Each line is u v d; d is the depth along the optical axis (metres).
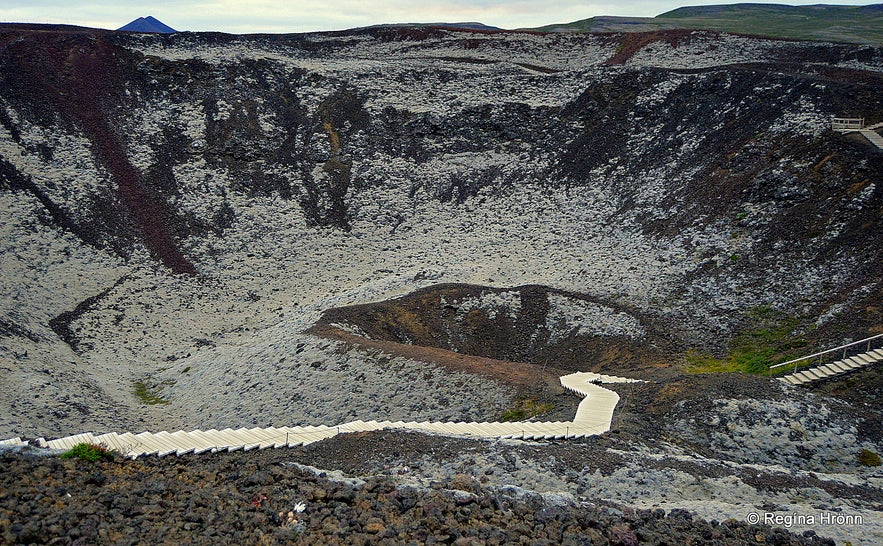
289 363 42.34
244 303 62.75
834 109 60.72
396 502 14.27
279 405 38.69
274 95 87.00
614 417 27.97
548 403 31.70
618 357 43.56
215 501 13.66
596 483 20.36
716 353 42.12
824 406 28.69
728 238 53.75
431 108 85.50
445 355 38.88
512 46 102.56
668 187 65.44
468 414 33.50
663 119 74.69
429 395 35.69
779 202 53.97
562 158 77.38
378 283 59.56
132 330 56.47
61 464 14.77
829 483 22.73
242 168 78.25
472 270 61.22
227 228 71.50
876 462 25.94
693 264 52.84
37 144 72.12
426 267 65.12
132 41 90.31
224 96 84.75
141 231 68.50
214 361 48.97
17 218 63.25
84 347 52.56
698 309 47.47
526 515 14.47
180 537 11.90
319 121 84.69
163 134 79.44
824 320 41.16
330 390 38.34
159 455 18.34
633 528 14.66
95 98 80.31
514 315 49.25
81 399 40.59
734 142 64.56
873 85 62.84
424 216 74.75
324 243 71.69
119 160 74.88
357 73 90.88
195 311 60.78
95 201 69.00
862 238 46.12
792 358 38.66
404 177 79.25
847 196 49.97
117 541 11.35
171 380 48.47
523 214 72.12
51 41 84.62
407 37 106.50
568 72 87.81
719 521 16.81
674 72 79.44
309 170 79.75
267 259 68.81
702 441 26.66
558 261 61.56
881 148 52.75
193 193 74.25
